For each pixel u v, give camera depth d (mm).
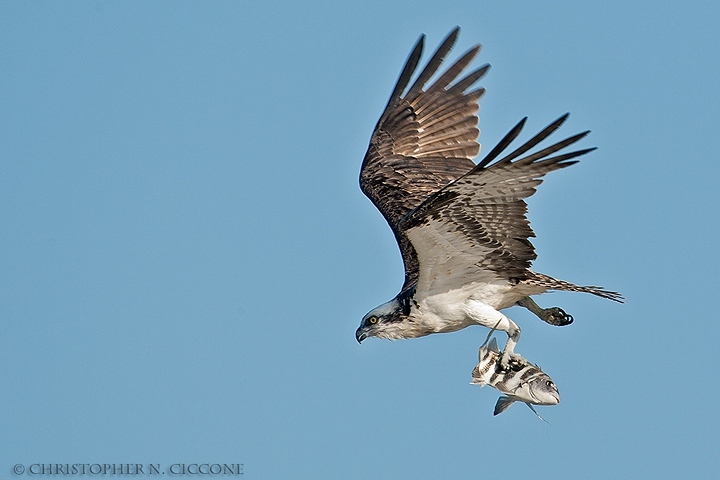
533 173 11977
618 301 13539
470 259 13461
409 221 12695
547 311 14898
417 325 14250
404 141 16844
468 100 16734
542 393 13281
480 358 13734
